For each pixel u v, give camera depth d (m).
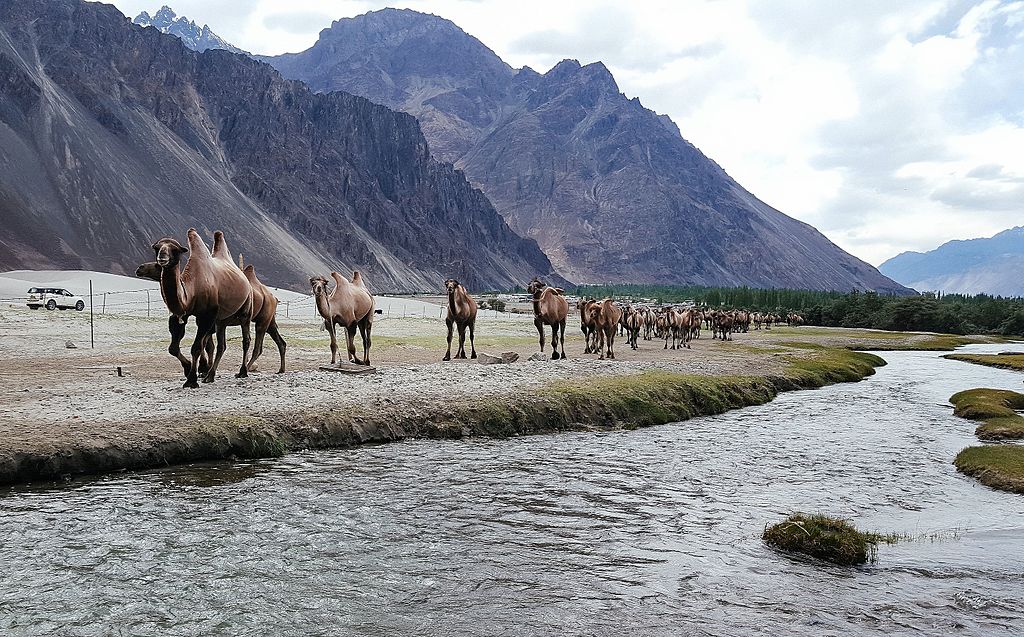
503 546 10.95
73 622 7.93
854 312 142.00
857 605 9.22
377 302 114.06
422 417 20.00
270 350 36.28
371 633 7.94
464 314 33.34
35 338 39.00
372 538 11.05
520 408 21.72
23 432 14.39
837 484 15.88
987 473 16.77
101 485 13.30
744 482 15.70
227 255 23.05
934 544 11.84
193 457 15.48
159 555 9.97
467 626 8.20
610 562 10.44
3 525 10.91
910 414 27.52
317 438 17.55
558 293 36.06
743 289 191.12
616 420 23.23
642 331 76.19
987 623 8.77
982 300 168.88
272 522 11.58
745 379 33.19
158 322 54.25
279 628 7.98
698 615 8.73
